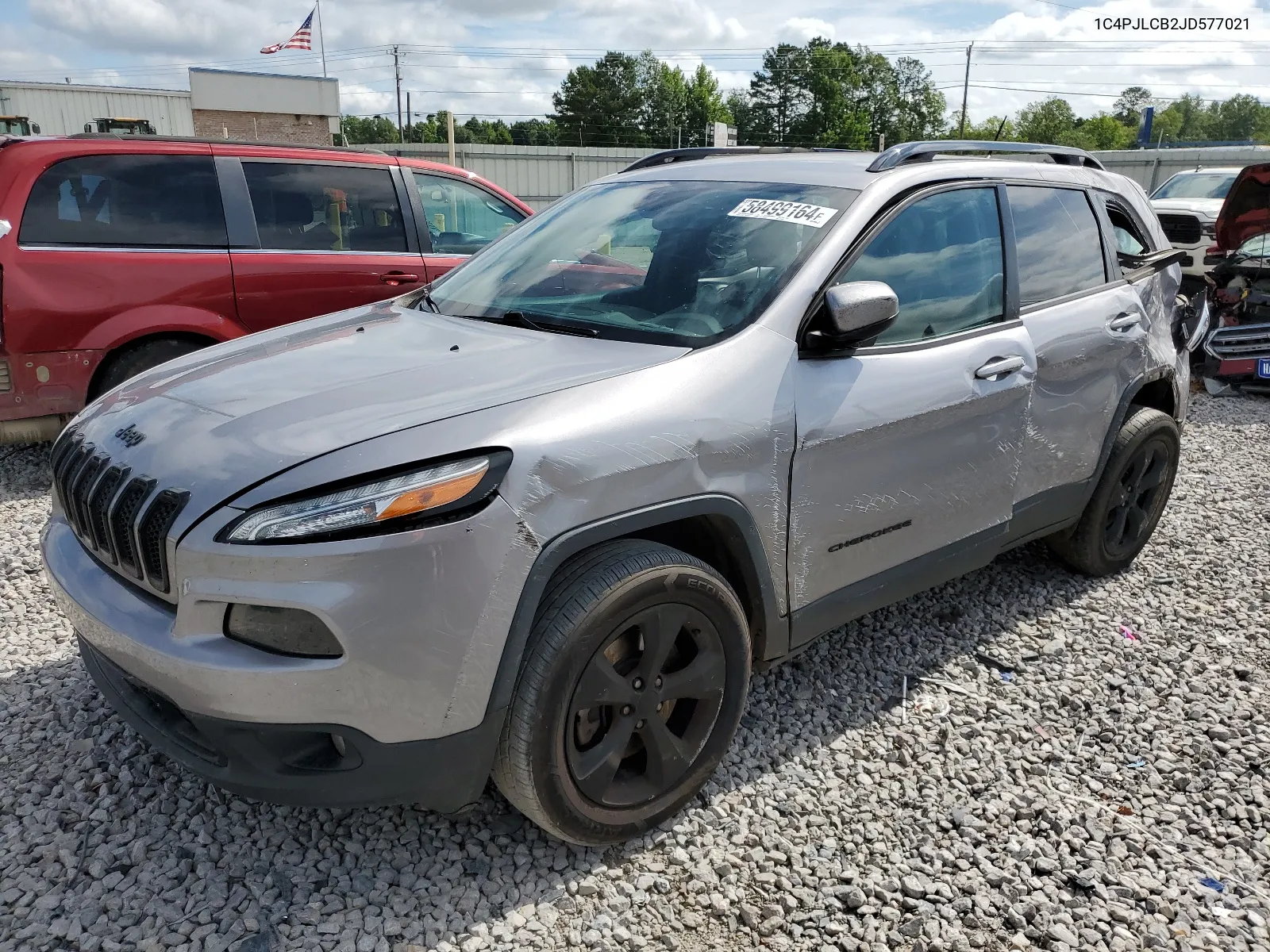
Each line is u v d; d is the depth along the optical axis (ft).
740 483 8.11
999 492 11.07
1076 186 12.80
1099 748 10.08
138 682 7.21
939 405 9.75
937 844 8.54
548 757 7.27
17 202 15.87
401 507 6.46
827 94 279.69
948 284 10.38
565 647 7.11
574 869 7.98
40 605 12.44
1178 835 8.75
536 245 11.26
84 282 16.25
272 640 6.50
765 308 8.77
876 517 9.51
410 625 6.52
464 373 8.03
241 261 17.79
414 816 8.50
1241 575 14.64
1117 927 7.63
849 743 9.95
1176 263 14.40
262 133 104.22
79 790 8.70
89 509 7.50
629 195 11.32
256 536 6.39
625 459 7.33
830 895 7.84
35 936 7.06
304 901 7.53
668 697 8.02
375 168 19.85
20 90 89.51
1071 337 11.69
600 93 304.91
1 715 9.85
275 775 6.82
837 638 12.15
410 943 7.16
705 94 314.96
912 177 10.31
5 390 15.90
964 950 7.34
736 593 8.79
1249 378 28.68
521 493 6.84
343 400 7.55
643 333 8.84
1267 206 28.99
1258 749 10.10
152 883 7.64
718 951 7.27
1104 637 12.50
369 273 19.34
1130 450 13.16
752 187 10.48
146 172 17.21
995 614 13.01
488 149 102.58
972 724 10.36
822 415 8.68
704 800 8.91
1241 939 7.55
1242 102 416.87
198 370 8.86
